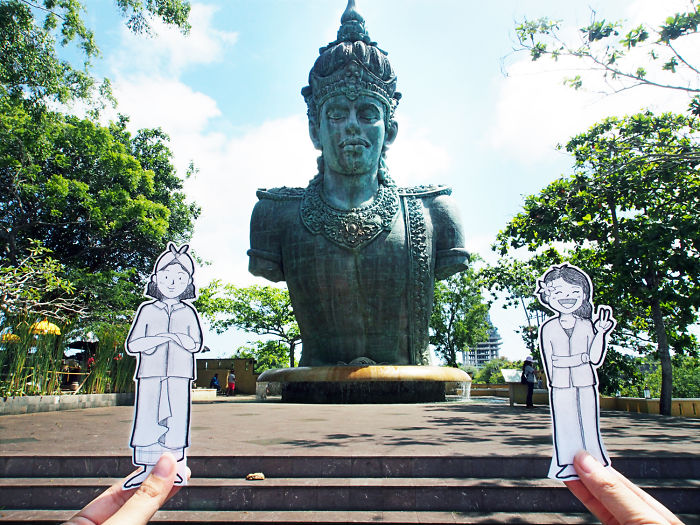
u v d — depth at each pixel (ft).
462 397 61.57
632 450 19.40
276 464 17.76
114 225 76.18
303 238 52.60
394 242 51.93
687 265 38.68
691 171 39.70
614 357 67.67
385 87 54.13
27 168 71.05
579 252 51.29
